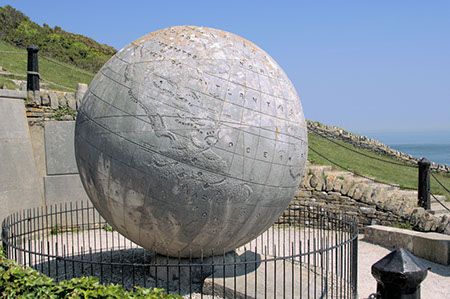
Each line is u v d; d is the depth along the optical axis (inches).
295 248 352.2
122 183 203.6
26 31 1441.9
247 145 200.5
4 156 378.0
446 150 7209.6
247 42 235.8
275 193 218.5
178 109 194.9
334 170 645.9
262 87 212.1
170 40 217.2
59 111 414.0
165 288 235.0
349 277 263.1
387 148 903.1
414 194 538.9
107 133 204.4
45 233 397.7
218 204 202.8
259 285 227.3
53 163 407.5
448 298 258.1
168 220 206.1
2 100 386.0
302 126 231.9
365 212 407.8
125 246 343.0
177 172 195.2
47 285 186.9
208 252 231.1
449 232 364.5
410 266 138.9
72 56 1451.8
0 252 224.7
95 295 178.4
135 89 201.9
